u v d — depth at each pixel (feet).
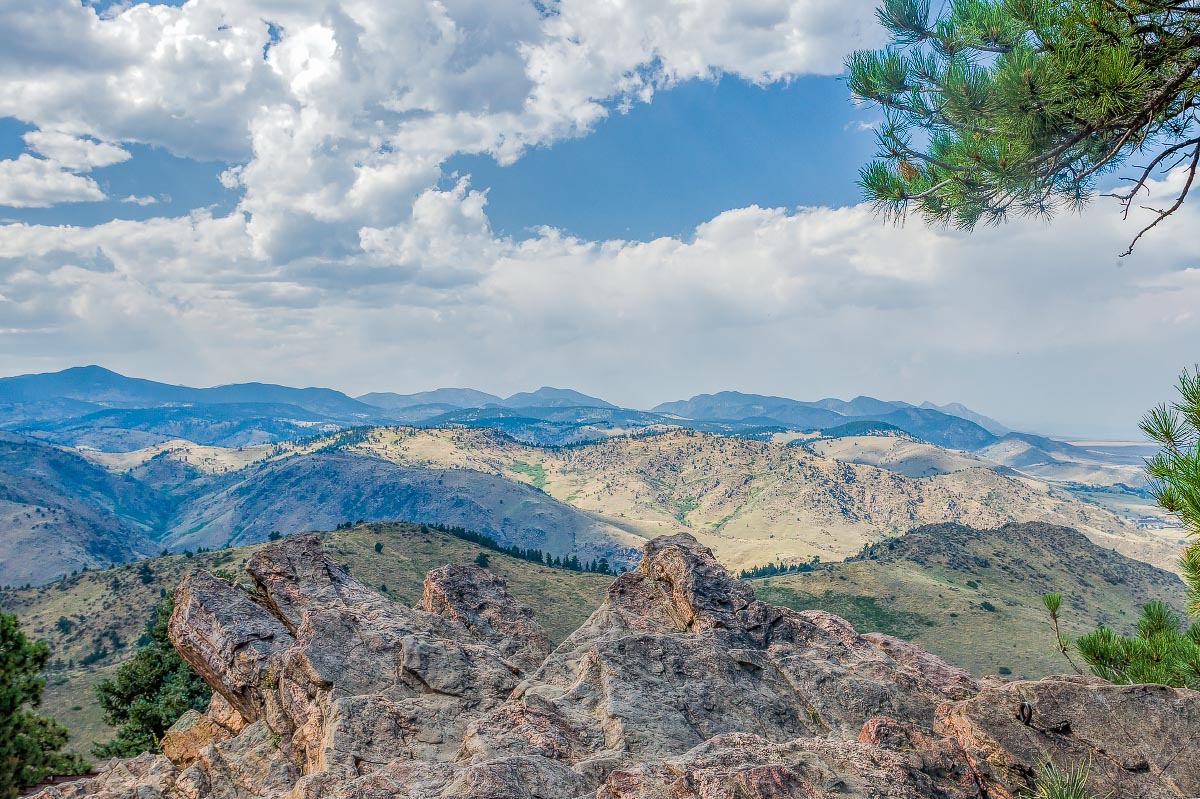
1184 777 37.35
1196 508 35.81
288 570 83.56
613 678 51.52
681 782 34.30
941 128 58.23
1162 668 61.00
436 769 41.55
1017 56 48.42
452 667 62.49
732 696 51.31
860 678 55.47
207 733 72.33
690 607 66.74
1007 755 38.88
